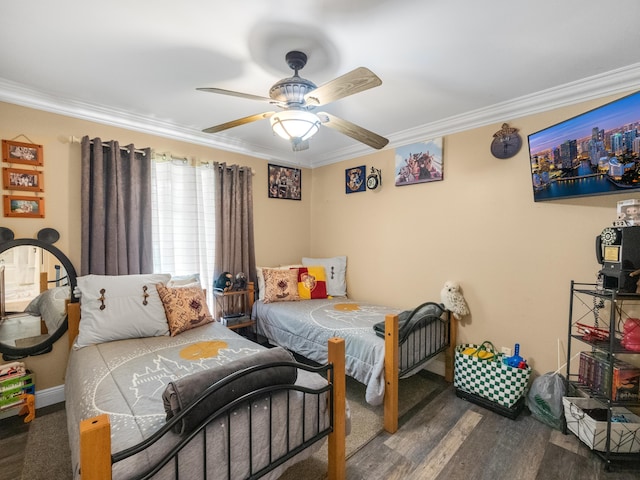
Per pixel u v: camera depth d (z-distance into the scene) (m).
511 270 2.37
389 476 1.59
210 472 1.07
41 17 1.39
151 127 2.68
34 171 2.18
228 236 3.15
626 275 1.63
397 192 3.11
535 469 1.64
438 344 2.54
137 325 2.05
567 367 1.99
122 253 2.42
